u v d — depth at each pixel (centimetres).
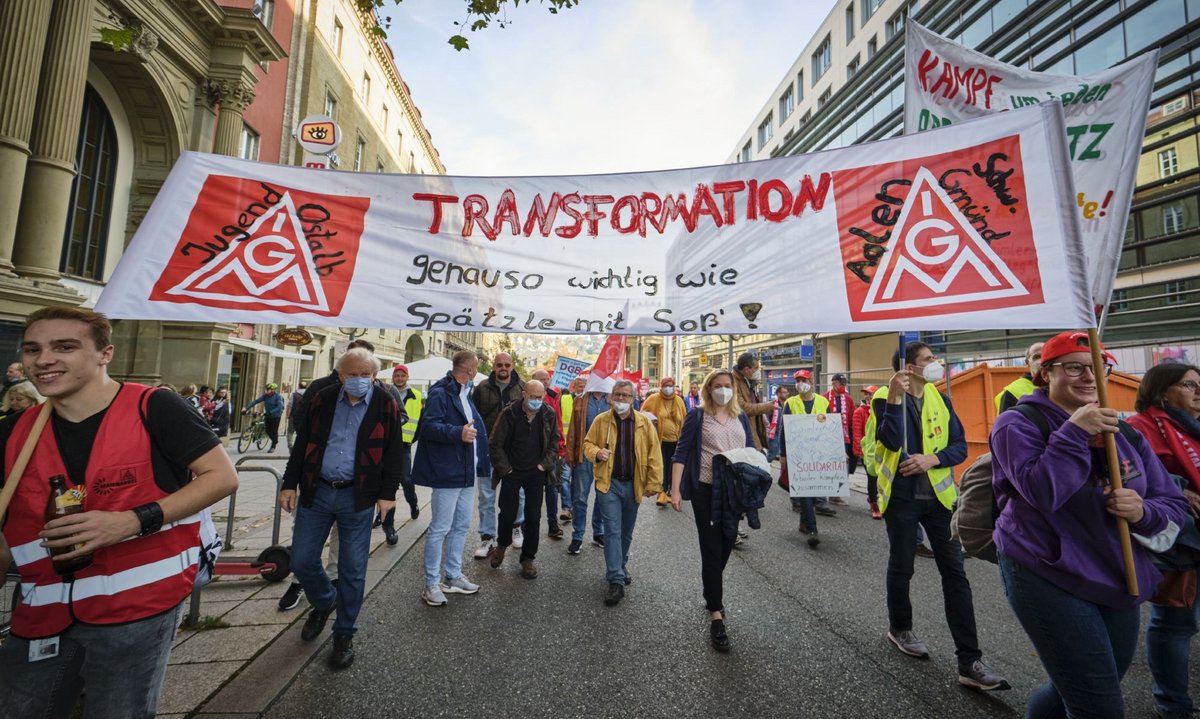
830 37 2794
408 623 341
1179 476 249
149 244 259
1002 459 190
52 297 864
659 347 6625
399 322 280
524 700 252
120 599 154
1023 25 1402
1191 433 255
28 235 886
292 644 303
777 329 269
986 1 1531
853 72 2570
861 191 262
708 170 290
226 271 266
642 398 1526
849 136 2266
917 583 434
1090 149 348
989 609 377
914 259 248
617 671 280
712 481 329
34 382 153
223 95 1309
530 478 441
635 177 297
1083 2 1254
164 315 254
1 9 827
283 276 273
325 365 2198
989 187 237
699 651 304
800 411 683
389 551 498
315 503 299
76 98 940
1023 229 229
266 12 1678
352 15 2419
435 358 1276
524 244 294
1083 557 173
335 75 2239
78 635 152
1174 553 230
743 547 530
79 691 158
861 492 858
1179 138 1102
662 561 488
